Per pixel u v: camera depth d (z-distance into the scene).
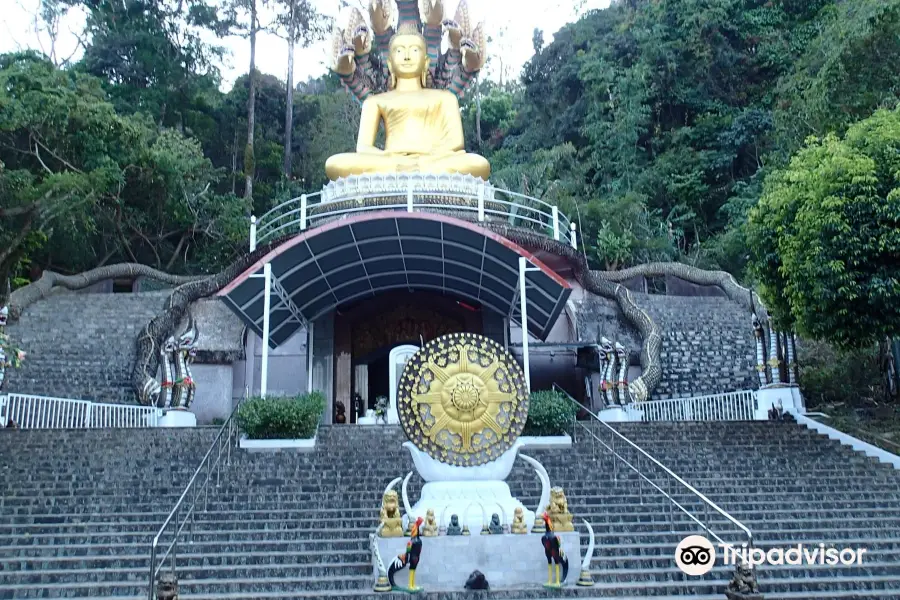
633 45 53.41
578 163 49.31
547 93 56.97
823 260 16.59
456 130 26.80
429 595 9.96
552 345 23.92
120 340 25.86
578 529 12.32
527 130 56.19
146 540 11.90
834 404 22.27
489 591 10.08
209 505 13.16
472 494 11.27
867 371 22.89
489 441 11.61
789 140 35.16
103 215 37.62
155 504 13.23
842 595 10.02
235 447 16.44
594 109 50.03
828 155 17.77
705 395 22.84
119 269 33.88
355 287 22.84
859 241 16.30
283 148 53.66
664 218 46.56
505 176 45.97
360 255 20.62
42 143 34.12
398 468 15.07
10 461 15.11
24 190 29.78
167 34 50.44
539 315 22.73
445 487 11.33
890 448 16.34
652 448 16.50
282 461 15.63
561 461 15.68
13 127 32.06
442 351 11.84
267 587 10.34
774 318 19.19
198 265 41.06
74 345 25.30
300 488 14.03
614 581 10.58
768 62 49.53
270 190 49.59
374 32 28.64
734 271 40.06
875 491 14.21
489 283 21.91
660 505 13.29
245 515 12.78
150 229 40.69
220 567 10.79
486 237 19.17
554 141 53.94
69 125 34.31
